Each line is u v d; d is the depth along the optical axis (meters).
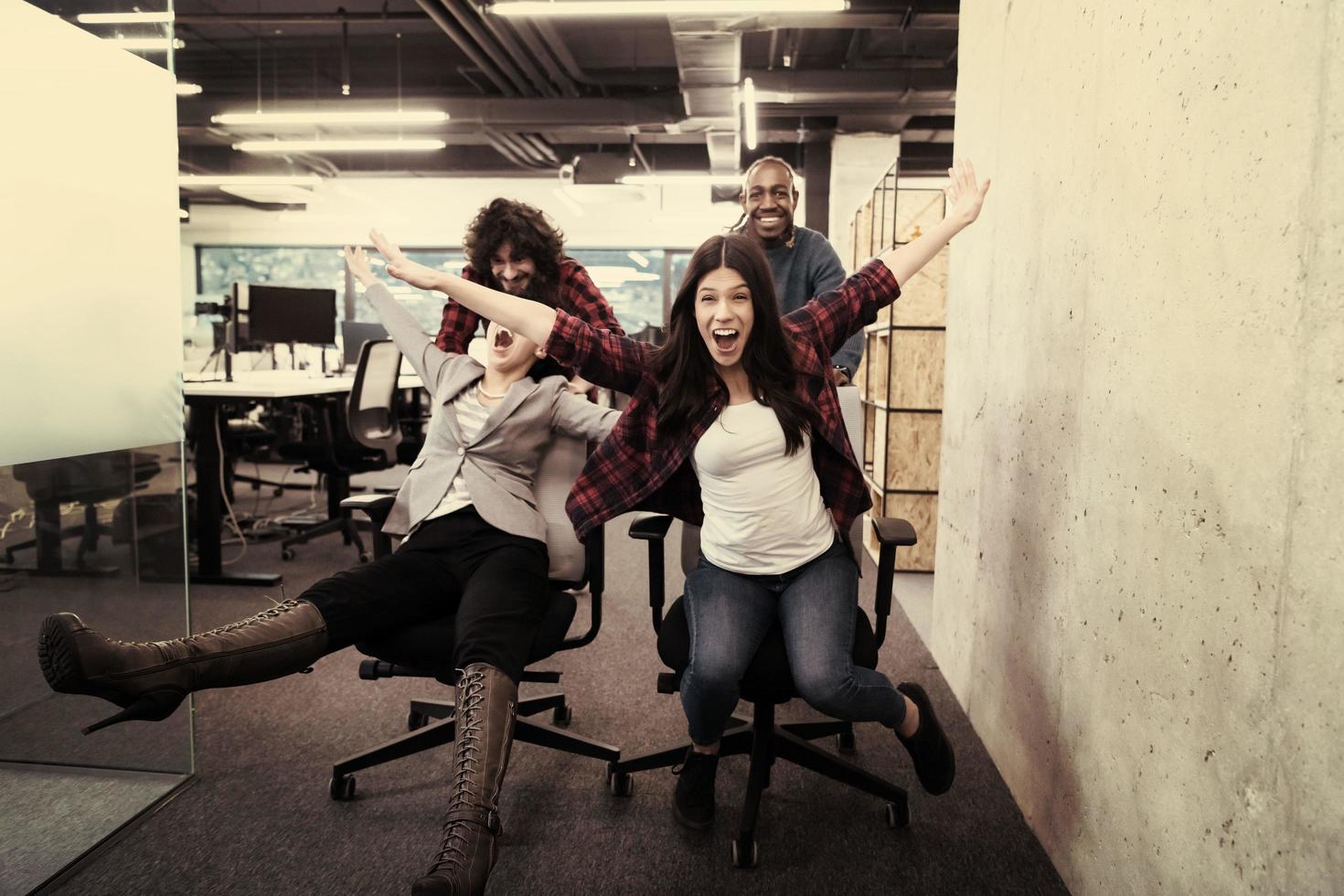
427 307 10.80
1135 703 1.29
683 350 1.62
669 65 7.79
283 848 1.65
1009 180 1.97
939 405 4.00
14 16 1.58
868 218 5.25
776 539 1.62
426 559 1.79
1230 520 1.03
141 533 1.89
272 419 5.88
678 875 1.59
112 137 1.79
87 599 1.79
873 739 2.18
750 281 1.55
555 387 1.95
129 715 1.37
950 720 2.27
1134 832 1.29
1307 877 0.87
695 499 1.80
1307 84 0.88
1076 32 1.55
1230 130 1.03
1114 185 1.38
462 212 10.65
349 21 6.41
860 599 3.50
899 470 4.02
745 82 6.48
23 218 1.62
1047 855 1.66
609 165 8.89
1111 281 1.38
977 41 2.30
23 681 1.69
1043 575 1.70
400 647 1.69
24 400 1.66
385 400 4.44
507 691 1.53
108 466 1.82
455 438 1.90
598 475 1.74
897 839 1.71
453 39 6.34
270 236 10.70
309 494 6.27
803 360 1.65
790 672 1.57
